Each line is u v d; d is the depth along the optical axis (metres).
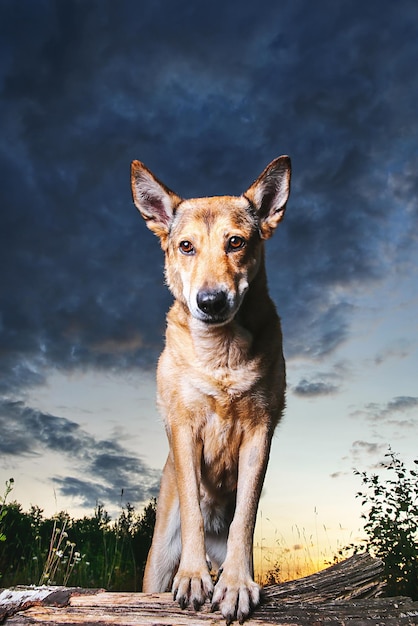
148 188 0.70
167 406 0.68
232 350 0.64
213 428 0.66
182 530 0.60
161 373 0.69
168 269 0.69
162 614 0.51
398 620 0.49
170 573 0.74
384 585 0.62
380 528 1.08
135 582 1.16
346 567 0.62
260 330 0.66
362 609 0.51
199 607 0.52
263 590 0.56
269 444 0.66
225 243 0.64
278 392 0.67
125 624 0.50
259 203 0.69
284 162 0.68
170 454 0.73
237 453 0.67
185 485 0.63
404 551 1.04
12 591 0.53
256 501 0.63
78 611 0.51
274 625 0.50
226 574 0.54
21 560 1.11
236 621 0.50
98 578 1.16
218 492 0.71
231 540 0.59
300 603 0.53
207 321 0.60
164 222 0.71
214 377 0.64
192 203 0.68
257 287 0.66
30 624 0.50
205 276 0.61
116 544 1.22
